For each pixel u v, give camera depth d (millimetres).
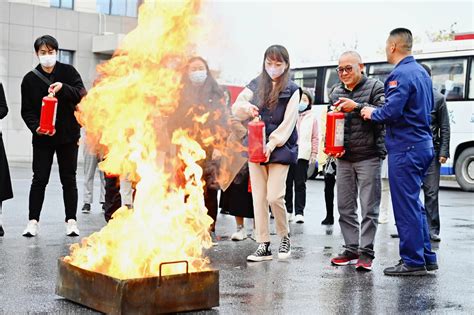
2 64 27469
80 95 8641
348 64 7246
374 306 5684
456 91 20375
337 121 7145
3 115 8734
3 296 5656
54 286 6039
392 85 6773
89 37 29719
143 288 4922
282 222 7812
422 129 6859
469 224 11633
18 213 10969
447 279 6844
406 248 6980
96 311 5191
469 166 20016
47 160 8812
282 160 7480
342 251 8422
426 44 21266
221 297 5844
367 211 7180
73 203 8953
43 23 28484
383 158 7262
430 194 9586
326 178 10969
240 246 8695
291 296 5969
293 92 7539
